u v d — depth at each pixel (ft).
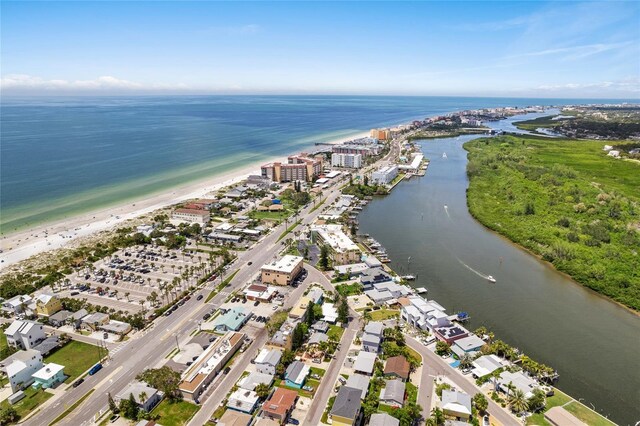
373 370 413.18
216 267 655.35
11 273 631.15
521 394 365.40
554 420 350.23
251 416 351.87
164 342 463.42
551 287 615.98
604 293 591.78
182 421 349.82
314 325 492.54
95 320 490.90
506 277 645.10
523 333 497.46
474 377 410.93
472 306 557.33
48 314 510.17
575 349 468.75
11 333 447.01
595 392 401.49
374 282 603.26
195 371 398.01
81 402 371.97
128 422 349.41
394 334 466.29
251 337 474.90
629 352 465.06
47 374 395.34
